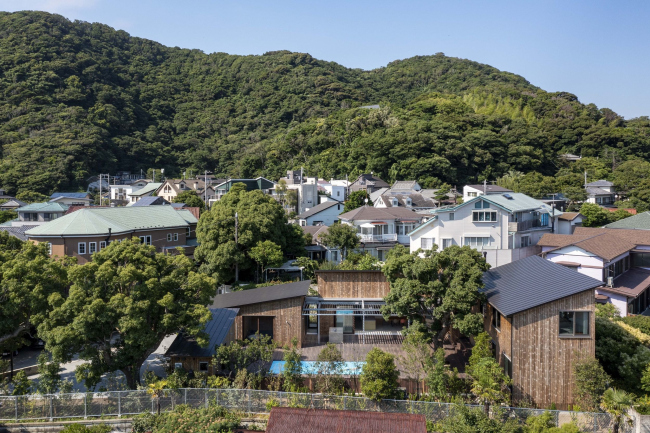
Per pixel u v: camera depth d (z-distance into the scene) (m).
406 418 14.77
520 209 37.19
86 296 18.31
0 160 92.50
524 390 18.33
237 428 17.06
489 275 24.48
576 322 18.42
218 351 19.61
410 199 66.19
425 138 91.56
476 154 92.94
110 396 18.22
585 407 17.70
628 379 19.22
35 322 19.03
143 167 118.31
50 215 54.97
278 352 23.34
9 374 22.00
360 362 20.47
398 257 23.19
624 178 80.38
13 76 115.12
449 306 20.42
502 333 19.91
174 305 18.77
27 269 19.97
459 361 22.17
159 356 23.58
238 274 39.16
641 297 30.44
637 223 38.47
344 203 63.47
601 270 29.05
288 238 42.81
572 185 76.94
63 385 18.94
